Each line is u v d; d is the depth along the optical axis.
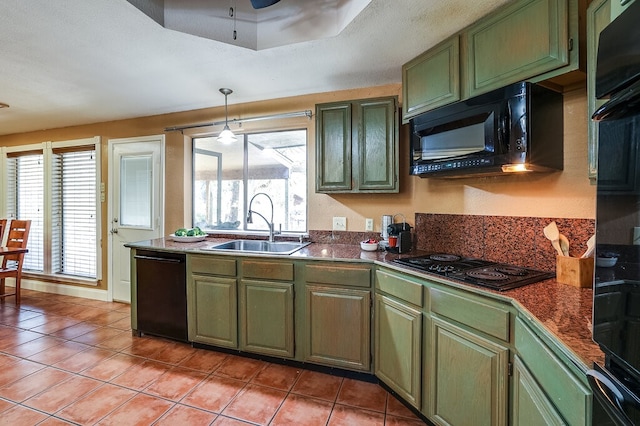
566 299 1.22
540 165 1.50
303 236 2.82
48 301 3.69
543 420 0.98
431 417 1.59
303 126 2.86
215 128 3.16
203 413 1.76
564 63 1.34
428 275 1.59
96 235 3.74
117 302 3.66
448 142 1.77
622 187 0.69
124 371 2.18
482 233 2.00
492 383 1.30
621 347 0.68
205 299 2.43
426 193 2.36
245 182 3.15
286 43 1.92
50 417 1.71
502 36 1.54
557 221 1.66
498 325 1.28
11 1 1.49
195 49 1.97
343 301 2.05
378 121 2.31
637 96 0.62
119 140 3.58
